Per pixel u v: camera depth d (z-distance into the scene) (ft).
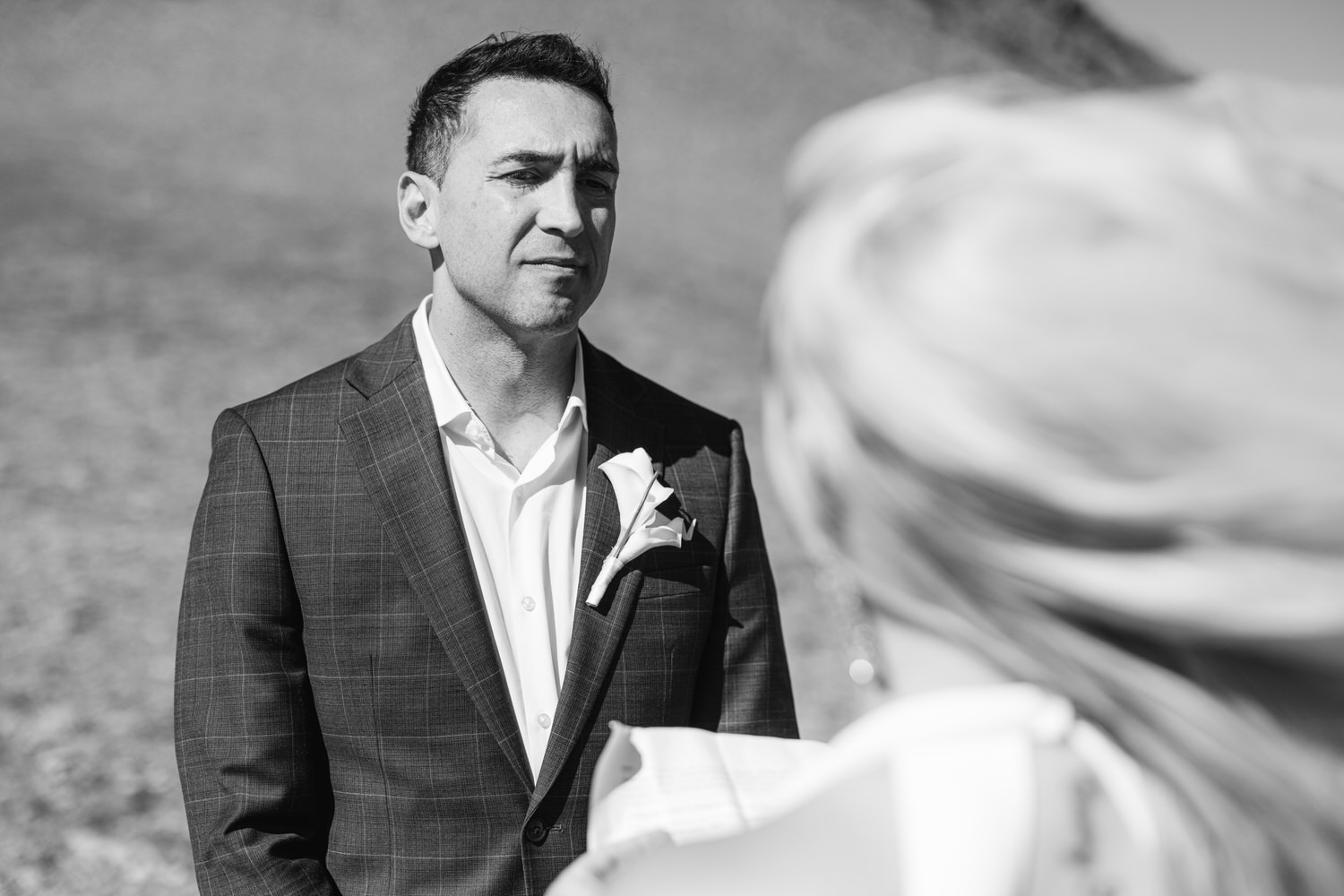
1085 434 2.08
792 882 2.74
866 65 138.00
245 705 7.56
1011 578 2.23
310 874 7.42
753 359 53.26
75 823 19.58
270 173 71.56
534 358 8.10
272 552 7.79
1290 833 2.28
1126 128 2.41
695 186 96.68
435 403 8.15
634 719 7.92
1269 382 2.02
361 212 66.49
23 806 19.80
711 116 113.29
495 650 7.81
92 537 29.14
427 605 7.70
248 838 7.38
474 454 8.11
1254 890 2.38
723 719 8.37
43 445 33.45
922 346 2.25
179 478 33.06
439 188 8.07
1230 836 2.37
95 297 45.03
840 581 2.78
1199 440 2.03
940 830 2.60
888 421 2.27
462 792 7.60
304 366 42.34
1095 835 2.58
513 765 7.63
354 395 8.19
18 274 45.96
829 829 2.73
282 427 8.07
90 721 22.40
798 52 135.03
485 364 8.13
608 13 126.31
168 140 73.61
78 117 74.13
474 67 8.06
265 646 7.70
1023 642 2.32
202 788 7.50
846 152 2.64
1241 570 2.03
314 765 7.83
